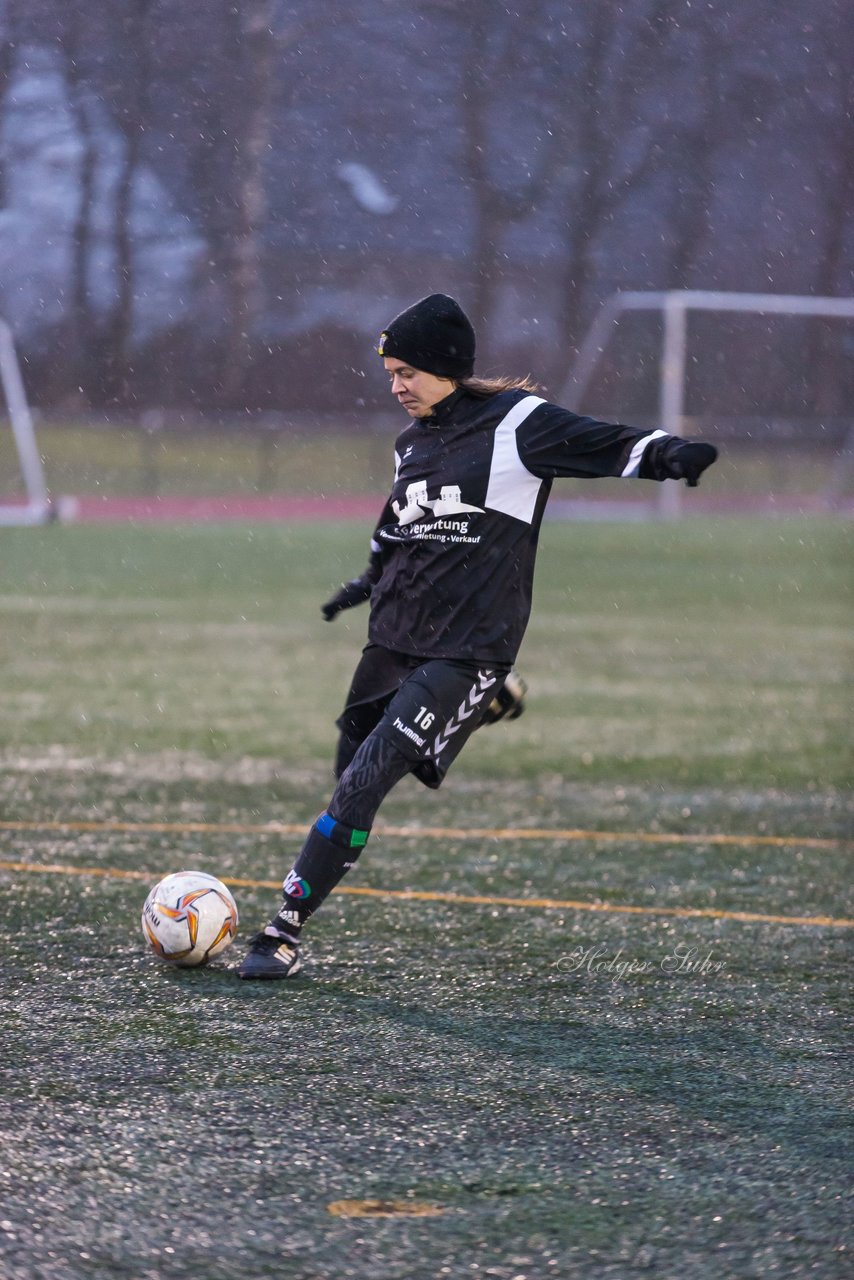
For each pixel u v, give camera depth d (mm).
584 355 140750
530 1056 13820
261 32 144375
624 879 21312
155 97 145000
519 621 16234
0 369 116000
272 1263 9781
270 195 149500
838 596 65312
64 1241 10047
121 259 147625
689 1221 10430
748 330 133625
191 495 113000
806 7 148625
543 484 16047
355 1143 11719
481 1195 10820
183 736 33719
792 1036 14484
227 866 21734
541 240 151125
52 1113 12242
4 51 143875
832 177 150000
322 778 29188
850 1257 9930
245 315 145750
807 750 32906
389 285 150500
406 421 130875
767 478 117750
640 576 71875
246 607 58875
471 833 24484
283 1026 14586
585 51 148875
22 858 21984
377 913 19203
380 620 16594
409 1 148250
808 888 20859
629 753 32438
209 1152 11508
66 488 109750
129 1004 15227
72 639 49594
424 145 150375
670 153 150250
